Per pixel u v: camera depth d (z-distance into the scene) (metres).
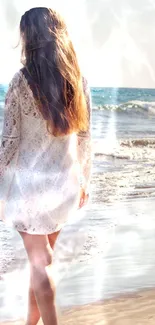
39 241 1.75
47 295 1.75
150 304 2.22
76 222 3.28
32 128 1.69
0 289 2.34
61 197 1.74
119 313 2.09
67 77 1.70
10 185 1.72
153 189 5.24
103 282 2.38
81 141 1.80
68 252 2.76
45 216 1.73
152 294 2.34
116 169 6.46
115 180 5.68
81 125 1.76
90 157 1.83
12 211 1.73
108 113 11.03
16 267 2.62
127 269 2.62
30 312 1.93
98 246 2.95
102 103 11.12
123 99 11.41
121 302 2.22
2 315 2.09
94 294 2.25
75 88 1.72
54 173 1.72
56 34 1.72
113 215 3.72
